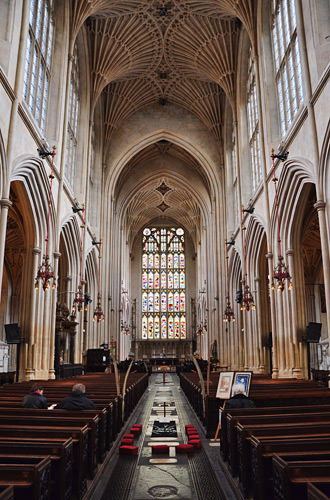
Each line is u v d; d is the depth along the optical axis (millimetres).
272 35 20109
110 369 26359
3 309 28812
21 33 13734
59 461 3980
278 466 3268
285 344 17594
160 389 24297
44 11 17797
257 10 20594
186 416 12477
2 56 12750
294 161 15570
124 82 30469
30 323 16391
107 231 31641
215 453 7453
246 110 25828
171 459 7047
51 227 17859
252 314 23828
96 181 30703
